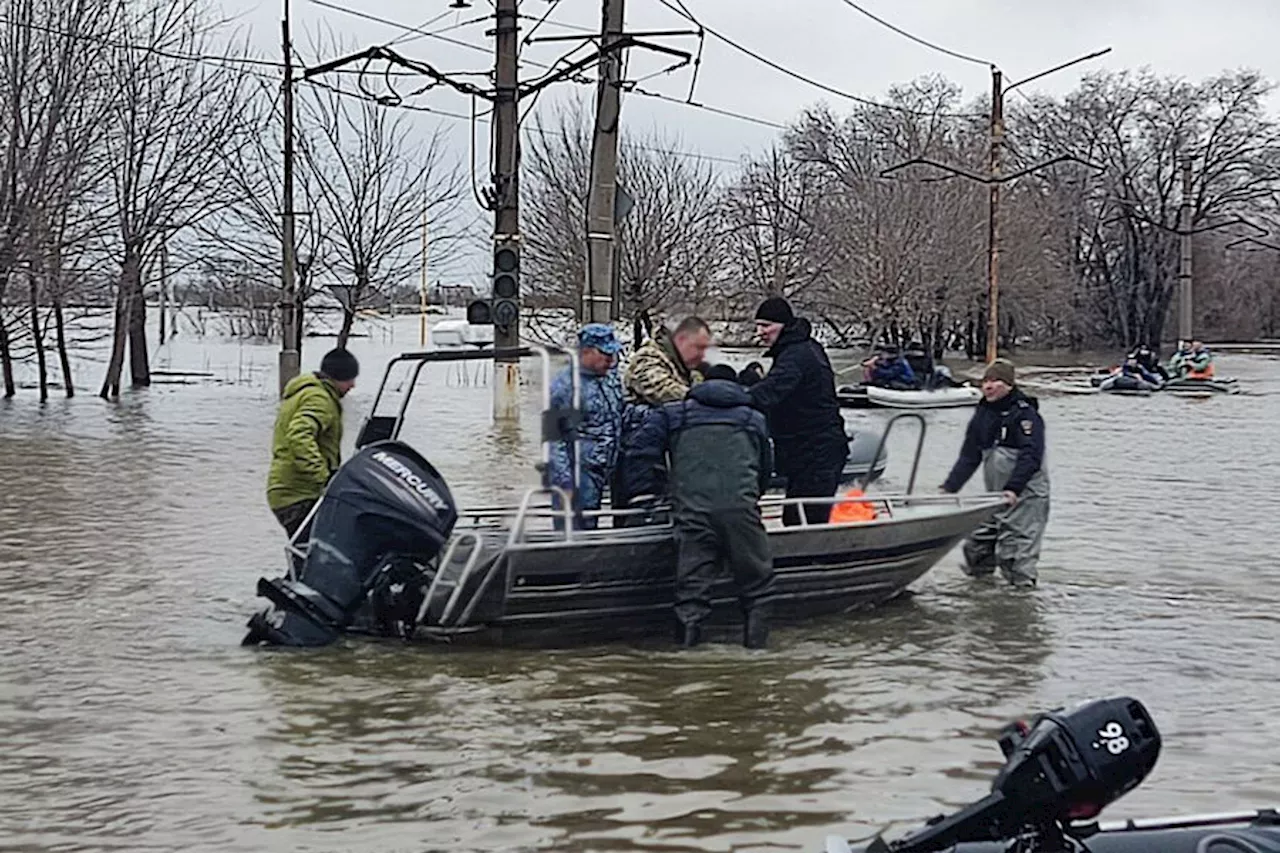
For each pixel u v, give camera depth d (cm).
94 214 3353
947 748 779
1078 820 428
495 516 1125
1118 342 8412
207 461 2153
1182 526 1602
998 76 4600
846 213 6431
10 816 668
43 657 957
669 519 1020
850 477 1770
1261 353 8494
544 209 4494
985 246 6419
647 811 680
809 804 690
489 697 870
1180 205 7862
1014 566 1223
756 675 927
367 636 1002
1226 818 475
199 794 700
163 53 3500
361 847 634
